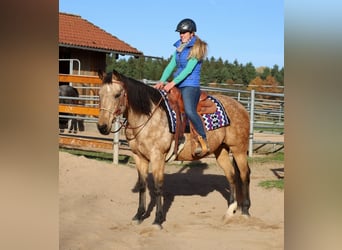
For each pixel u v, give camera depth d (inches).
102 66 664.4
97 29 697.6
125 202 241.1
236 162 218.8
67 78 379.6
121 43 691.4
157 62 1544.0
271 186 277.0
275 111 486.9
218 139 207.8
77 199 237.0
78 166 299.1
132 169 306.2
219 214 225.1
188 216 220.4
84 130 542.6
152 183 275.3
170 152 194.2
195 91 196.4
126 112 188.7
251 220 211.2
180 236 184.9
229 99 222.5
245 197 216.5
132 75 1526.8
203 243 175.0
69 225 192.5
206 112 204.2
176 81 193.8
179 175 313.7
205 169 339.3
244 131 217.2
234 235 187.3
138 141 191.6
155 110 190.2
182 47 196.4
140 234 186.9
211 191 271.6
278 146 444.1
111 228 194.1
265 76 1824.6
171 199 251.4
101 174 287.0
